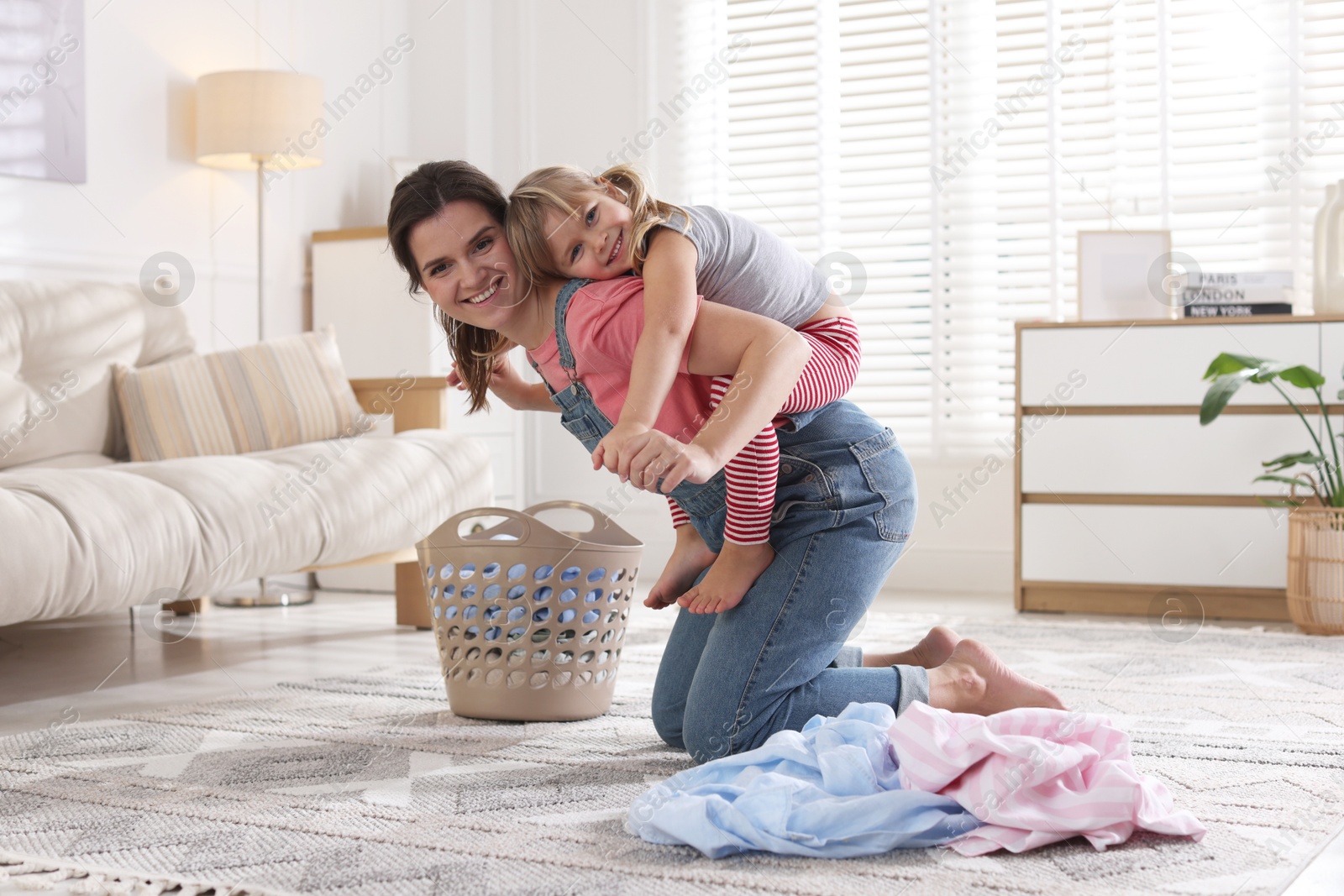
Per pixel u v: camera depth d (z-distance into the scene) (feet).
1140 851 3.75
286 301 12.76
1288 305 10.75
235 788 4.62
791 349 4.20
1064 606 10.67
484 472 9.77
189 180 11.58
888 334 13.32
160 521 6.59
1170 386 10.36
